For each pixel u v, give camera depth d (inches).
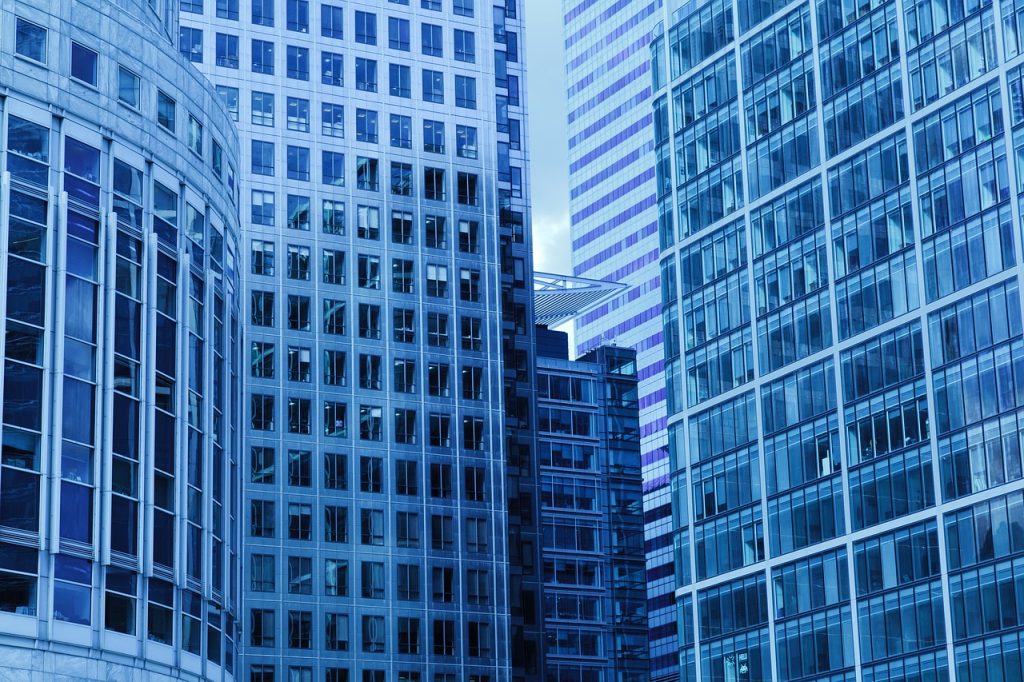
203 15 6013.8
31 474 2440.9
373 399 5900.6
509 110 6865.2
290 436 5743.1
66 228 2564.0
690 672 5472.4
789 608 5108.3
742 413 5413.4
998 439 4485.7
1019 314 4463.6
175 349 2758.4
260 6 6112.2
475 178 6289.4
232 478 3031.5
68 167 2600.9
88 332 2566.4
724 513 5428.2
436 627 5772.6
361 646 5639.8
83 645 2472.9
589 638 7637.8
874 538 4840.1
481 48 6451.8
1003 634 4399.6
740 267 5506.9
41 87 2588.6
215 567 2864.2
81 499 2503.7
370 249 6043.3
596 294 7682.1
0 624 2370.8
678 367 5743.1
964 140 4702.3
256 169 5940.0
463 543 5900.6
